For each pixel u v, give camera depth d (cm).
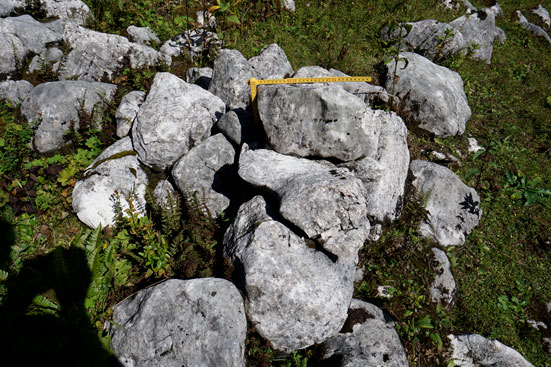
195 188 495
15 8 705
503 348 460
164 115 512
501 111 849
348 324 425
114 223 472
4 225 433
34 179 489
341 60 788
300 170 445
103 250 430
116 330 376
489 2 1301
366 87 691
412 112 709
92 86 586
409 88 711
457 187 597
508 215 635
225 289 377
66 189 488
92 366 335
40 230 458
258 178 434
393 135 573
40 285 387
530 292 539
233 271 405
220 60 613
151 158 511
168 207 475
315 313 387
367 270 502
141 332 364
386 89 736
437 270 517
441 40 873
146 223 458
